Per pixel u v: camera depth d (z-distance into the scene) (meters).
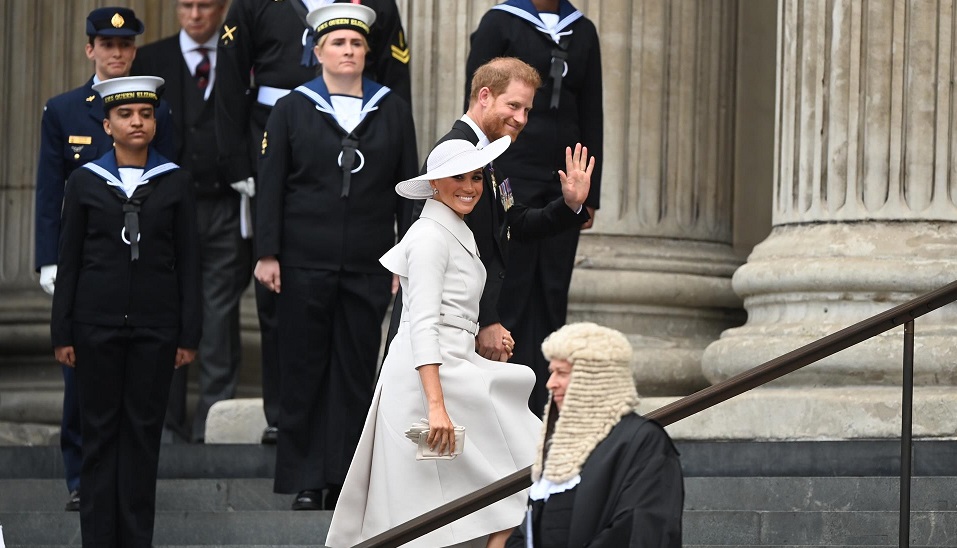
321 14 36.09
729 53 46.88
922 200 39.12
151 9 52.88
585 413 20.67
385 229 35.94
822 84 40.19
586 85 37.12
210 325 45.09
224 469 39.28
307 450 35.53
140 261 33.72
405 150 36.16
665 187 45.12
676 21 45.38
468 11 43.50
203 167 44.84
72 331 33.69
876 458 34.66
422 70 43.69
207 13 45.03
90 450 33.56
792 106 40.88
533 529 21.03
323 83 36.19
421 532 24.80
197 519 34.59
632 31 44.78
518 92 29.39
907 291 38.53
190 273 34.22
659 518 20.03
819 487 33.03
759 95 49.31
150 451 33.81
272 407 39.25
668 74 45.22
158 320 33.84
